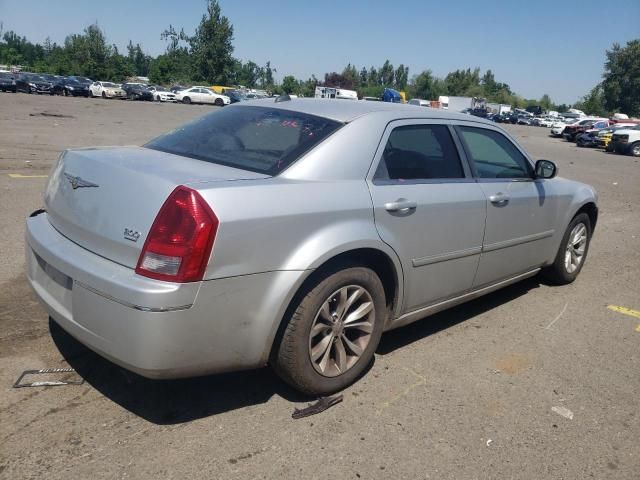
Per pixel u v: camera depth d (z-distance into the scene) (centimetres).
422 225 355
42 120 2066
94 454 265
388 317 362
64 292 293
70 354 353
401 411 319
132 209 271
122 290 257
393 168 352
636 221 946
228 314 272
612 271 629
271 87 9812
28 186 841
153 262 258
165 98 5119
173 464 262
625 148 2608
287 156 317
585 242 569
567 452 294
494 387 353
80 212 294
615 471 282
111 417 294
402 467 272
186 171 292
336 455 277
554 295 533
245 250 271
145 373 264
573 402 343
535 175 472
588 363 396
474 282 420
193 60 8044
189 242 256
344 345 331
